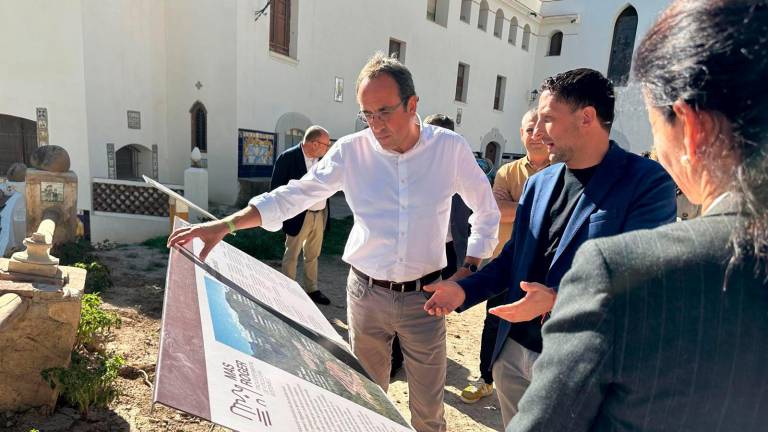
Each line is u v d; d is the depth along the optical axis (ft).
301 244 16.31
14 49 33.60
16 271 8.96
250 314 4.49
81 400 8.70
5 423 8.39
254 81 37.58
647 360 2.23
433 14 57.72
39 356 8.72
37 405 8.84
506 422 6.57
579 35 72.33
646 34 2.56
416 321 7.32
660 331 2.21
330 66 43.91
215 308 4.05
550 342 2.55
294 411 3.20
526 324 6.05
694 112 2.27
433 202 7.14
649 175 5.29
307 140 15.40
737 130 2.13
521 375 6.17
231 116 36.81
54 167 17.85
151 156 40.06
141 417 9.12
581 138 5.54
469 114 65.10
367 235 7.28
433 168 7.10
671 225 2.46
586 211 5.44
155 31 39.04
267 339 4.17
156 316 13.91
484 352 10.49
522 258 6.15
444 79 58.65
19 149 34.83
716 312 2.16
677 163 2.54
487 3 64.28
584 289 2.44
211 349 3.34
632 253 2.37
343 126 46.37
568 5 73.10
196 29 37.88
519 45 72.79
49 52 34.09
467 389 11.69
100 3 34.96
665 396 2.23
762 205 2.10
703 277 2.20
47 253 9.32
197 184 29.50
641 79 2.53
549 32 75.25
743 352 2.14
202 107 38.63
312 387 3.76
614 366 2.29
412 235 7.11
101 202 29.76
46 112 34.47
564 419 2.38
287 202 7.03
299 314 5.65
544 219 6.02
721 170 2.25
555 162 5.81
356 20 45.42
